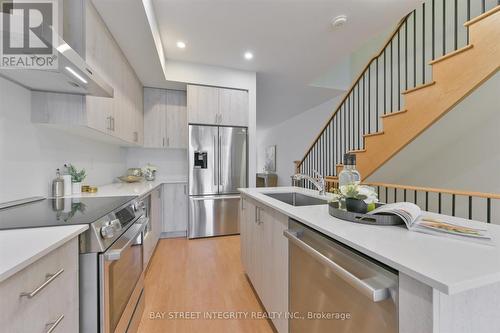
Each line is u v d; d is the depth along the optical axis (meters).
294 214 1.12
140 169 3.45
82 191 2.01
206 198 3.33
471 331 0.56
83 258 0.95
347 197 1.03
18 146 1.45
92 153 2.45
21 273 0.60
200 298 1.85
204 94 3.34
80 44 1.54
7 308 0.55
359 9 2.17
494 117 2.25
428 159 2.94
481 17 1.50
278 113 6.21
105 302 0.98
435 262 0.57
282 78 3.83
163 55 2.90
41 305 0.69
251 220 1.96
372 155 2.35
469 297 0.55
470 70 1.57
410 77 3.17
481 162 2.38
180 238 3.34
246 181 3.55
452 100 1.68
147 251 2.35
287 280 1.26
